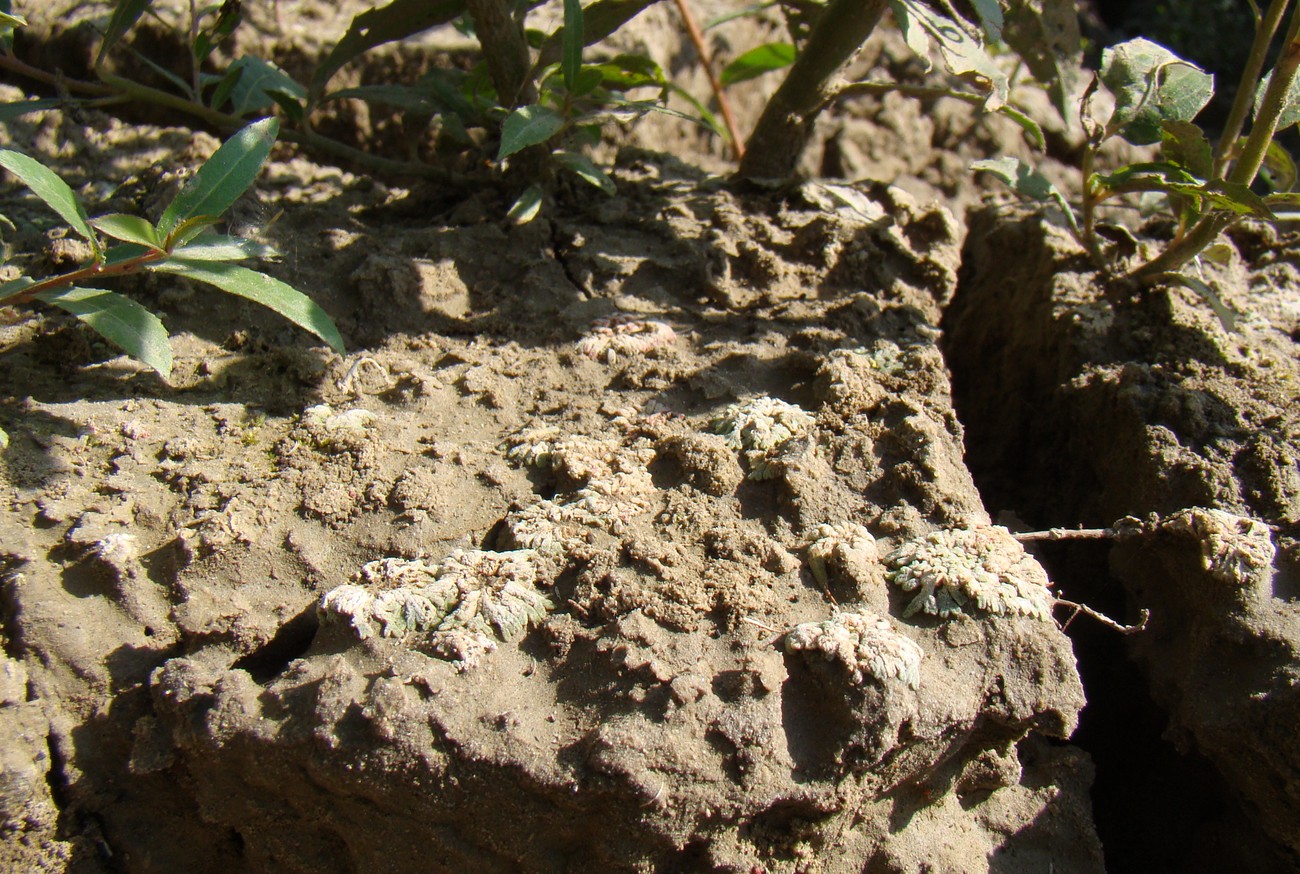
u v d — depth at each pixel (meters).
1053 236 0.24
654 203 0.25
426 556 0.17
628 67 0.25
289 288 0.17
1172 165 0.20
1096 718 0.20
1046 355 0.23
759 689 0.15
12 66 0.22
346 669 0.15
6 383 0.19
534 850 0.15
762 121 0.25
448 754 0.15
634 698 0.15
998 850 0.17
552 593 0.16
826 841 0.16
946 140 0.34
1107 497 0.20
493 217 0.24
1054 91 0.24
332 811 0.15
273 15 0.30
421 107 0.24
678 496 0.18
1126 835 0.19
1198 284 0.21
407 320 0.21
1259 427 0.19
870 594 0.16
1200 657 0.17
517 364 0.21
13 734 0.16
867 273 0.23
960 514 0.18
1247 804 0.17
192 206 0.17
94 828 0.16
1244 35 0.40
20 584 0.17
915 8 0.20
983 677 0.16
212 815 0.16
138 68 0.28
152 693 0.16
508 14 0.24
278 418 0.19
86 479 0.18
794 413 0.19
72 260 0.21
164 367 0.17
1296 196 0.20
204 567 0.17
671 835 0.15
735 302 0.22
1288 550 0.17
